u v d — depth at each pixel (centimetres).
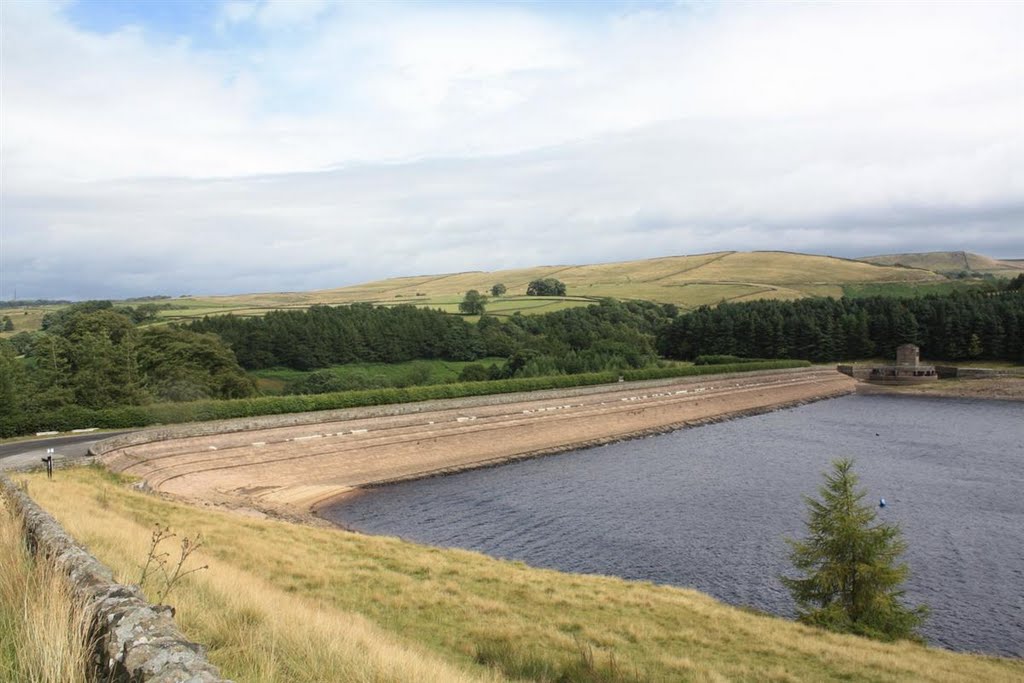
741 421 11494
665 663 2167
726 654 2383
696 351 18912
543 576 3272
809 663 2384
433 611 2408
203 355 9381
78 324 9156
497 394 9138
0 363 6462
